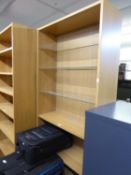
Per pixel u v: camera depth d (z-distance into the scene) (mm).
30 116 1990
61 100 2127
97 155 910
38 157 1540
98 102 1313
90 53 1721
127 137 762
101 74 1303
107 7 1259
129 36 3322
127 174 775
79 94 1876
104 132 865
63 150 1811
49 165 1527
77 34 1851
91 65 1716
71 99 1982
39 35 1904
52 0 2482
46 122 2053
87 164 974
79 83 1867
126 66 3352
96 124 905
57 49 2117
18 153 1687
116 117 857
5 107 2387
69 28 1792
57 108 2195
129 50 3387
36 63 1961
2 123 2514
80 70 1844
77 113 1921
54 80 2141
